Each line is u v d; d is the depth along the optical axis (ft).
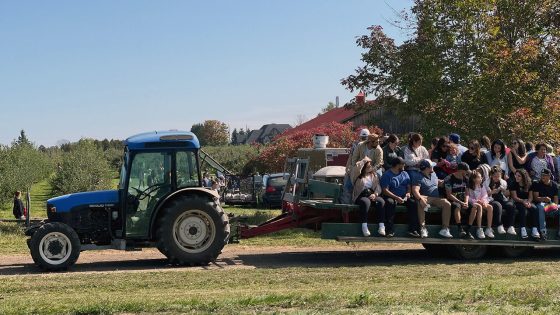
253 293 28.32
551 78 57.62
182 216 37.22
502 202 40.57
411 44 59.21
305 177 41.65
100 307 24.50
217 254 37.60
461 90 56.29
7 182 102.27
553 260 40.73
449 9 56.80
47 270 36.17
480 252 41.09
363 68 62.03
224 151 176.14
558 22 58.70
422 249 45.80
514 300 25.13
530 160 41.55
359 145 39.78
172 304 24.99
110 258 41.47
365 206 38.58
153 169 37.68
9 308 24.93
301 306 24.76
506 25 59.26
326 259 40.93
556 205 41.27
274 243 47.83
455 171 40.01
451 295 26.17
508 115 56.08
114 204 37.99
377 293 27.25
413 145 39.70
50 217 37.81
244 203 95.66
